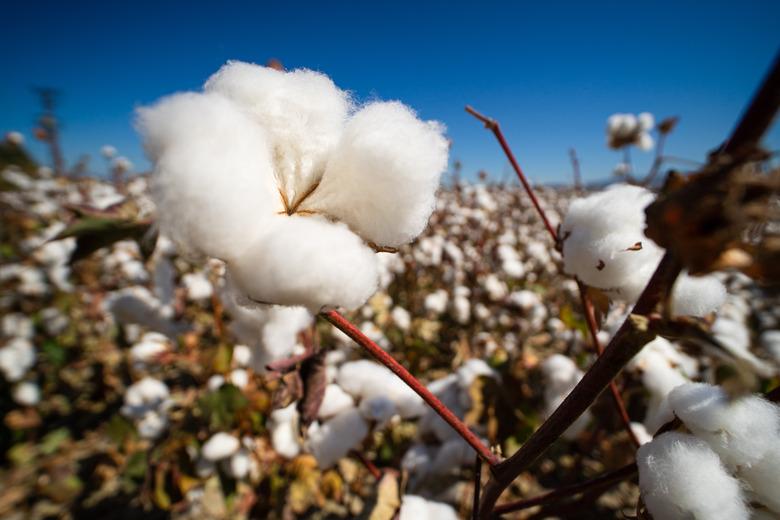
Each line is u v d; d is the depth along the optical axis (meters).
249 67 0.14
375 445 0.65
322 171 0.14
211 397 0.49
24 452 0.78
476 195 1.54
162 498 0.51
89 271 1.36
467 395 0.49
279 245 0.10
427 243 1.23
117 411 0.88
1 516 0.65
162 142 0.10
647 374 0.38
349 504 0.58
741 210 0.09
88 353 1.05
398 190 0.13
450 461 0.48
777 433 0.17
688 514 0.16
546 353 0.85
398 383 0.47
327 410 0.43
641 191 0.24
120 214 0.34
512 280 1.03
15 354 0.88
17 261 1.38
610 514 0.53
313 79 0.15
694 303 0.21
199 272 0.83
